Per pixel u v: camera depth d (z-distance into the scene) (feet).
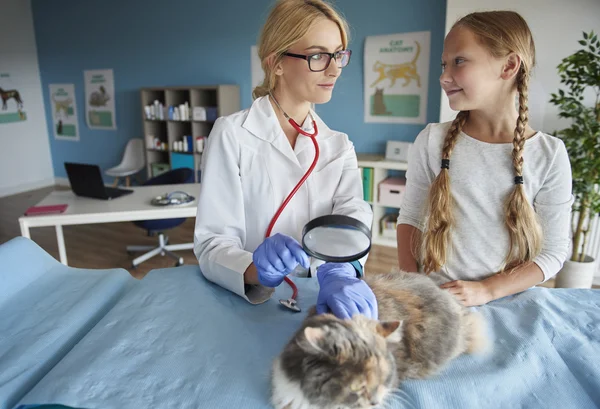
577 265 8.91
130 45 17.43
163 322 2.91
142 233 13.79
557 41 9.27
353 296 2.46
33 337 2.84
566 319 3.14
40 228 14.32
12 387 2.42
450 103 3.38
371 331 2.21
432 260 3.67
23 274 3.48
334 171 3.82
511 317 3.12
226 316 3.01
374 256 11.98
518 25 3.20
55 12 18.83
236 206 3.64
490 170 3.50
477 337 2.79
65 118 20.24
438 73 11.91
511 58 3.17
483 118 3.56
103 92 18.70
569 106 8.31
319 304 2.63
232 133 3.61
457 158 3.63
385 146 13.35
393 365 2.20
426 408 2.24
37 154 20.71
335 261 2.54
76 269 3.83
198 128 15.61
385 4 12.24
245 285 3.18
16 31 19.10
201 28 15.70
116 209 8.67
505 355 2.69
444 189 3.59
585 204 8.55
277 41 3.24
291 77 3.32
